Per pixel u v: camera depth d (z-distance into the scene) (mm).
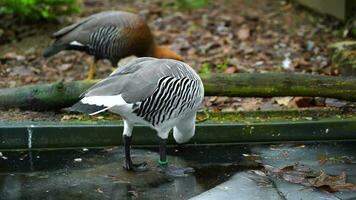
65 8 14812
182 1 16891
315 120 9742
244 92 9891
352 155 9141
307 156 9133
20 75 12016
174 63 8406
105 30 11133
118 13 11414
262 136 9656
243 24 15281
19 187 8078
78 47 11328
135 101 7922
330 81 9867
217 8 16906
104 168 8734
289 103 10578
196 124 9586
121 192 7980
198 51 13438
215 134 9609
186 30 14930
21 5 13664
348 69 11609
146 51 11562
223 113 10055
